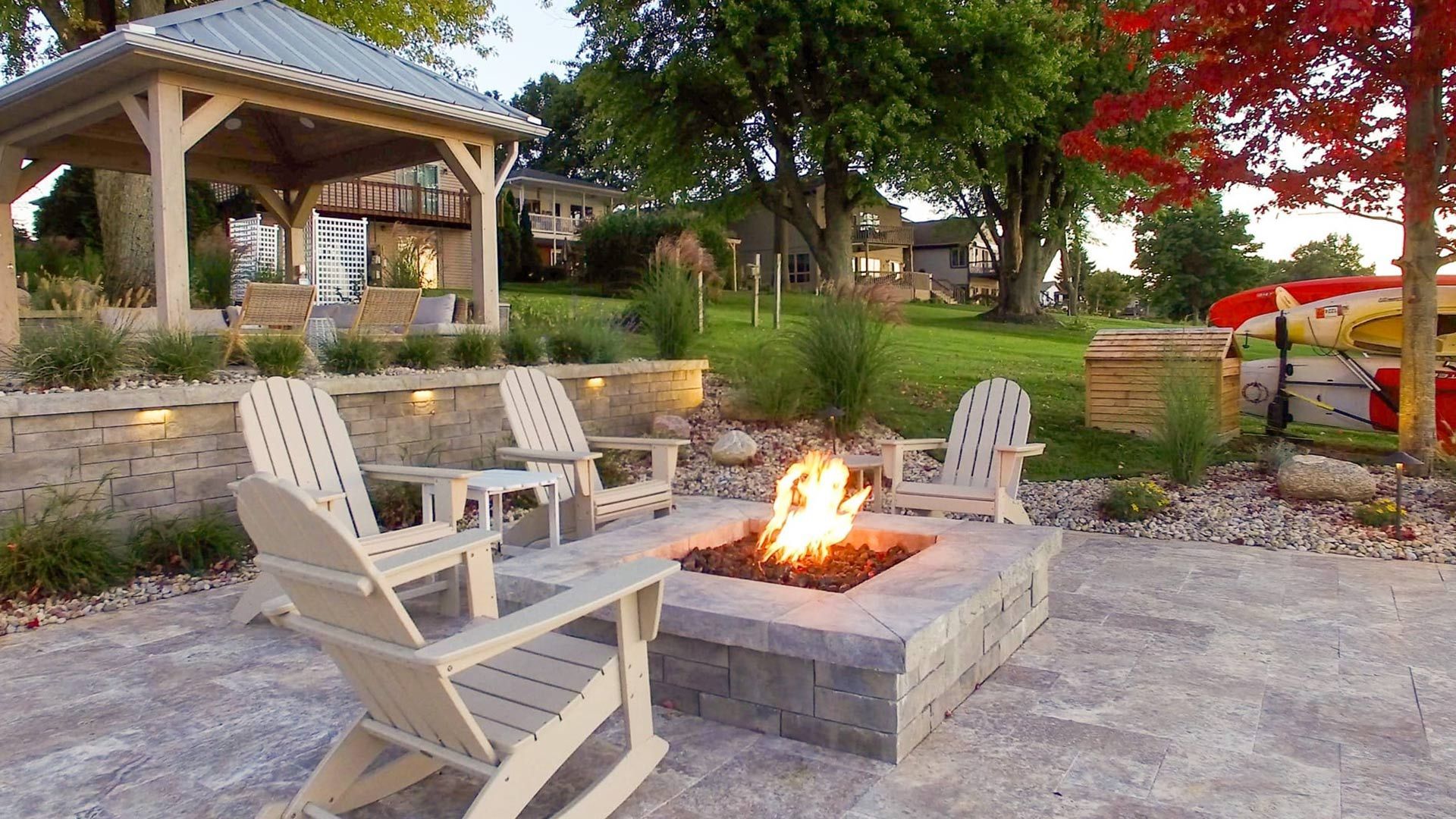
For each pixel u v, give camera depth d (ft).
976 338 49.11
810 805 7.75
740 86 50.21
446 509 13.87
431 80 27.53
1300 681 10.56
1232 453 24.45
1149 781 8.14
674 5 51.98
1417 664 11.08
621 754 8.73
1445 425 23.08
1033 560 12.09
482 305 28.19
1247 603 13.75
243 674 11.06
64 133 24.84
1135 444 25.02
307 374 20.74
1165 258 134.92
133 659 11.60
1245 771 8.32
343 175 32.81
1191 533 18.25
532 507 20.66
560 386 18.75
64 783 8.30
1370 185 22.07
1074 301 98.58
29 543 13.98
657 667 10.02
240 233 56.34
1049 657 11.42
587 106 62.64
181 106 21.16
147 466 16.15
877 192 62.39
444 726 6.91
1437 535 17.26
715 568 11.69
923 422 27.40
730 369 30.78
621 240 73.82
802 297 59.77
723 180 60.85
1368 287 26.81
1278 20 19.95
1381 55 20.88
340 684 10.74
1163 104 22.18
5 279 26.03
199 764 8.68
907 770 8.39
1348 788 8.00
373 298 24.36
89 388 16.56
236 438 17.40
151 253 38.22
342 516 13.33
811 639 8.71
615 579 7.82
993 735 9.15
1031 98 51.72
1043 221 70.23
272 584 12.73
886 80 49.80
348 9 46.14
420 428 20.83
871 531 13.46
